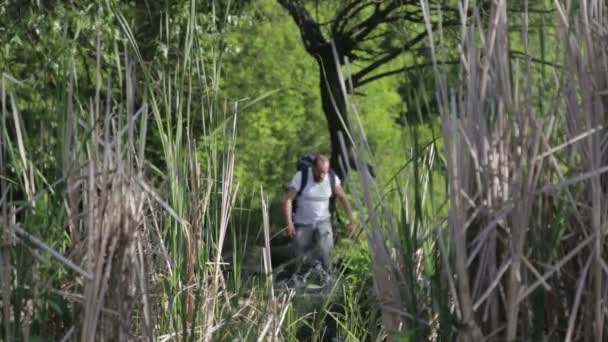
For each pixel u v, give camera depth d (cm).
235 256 780
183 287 711
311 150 3456
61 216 626
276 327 784
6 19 1501
